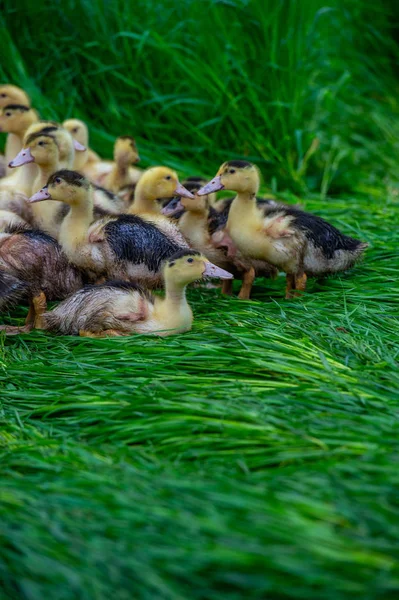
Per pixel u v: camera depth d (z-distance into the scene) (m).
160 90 14.52
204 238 9.80
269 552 4.97
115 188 12.26
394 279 9.55
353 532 5.14
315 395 6.74
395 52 18.77
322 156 14.69
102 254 9.14
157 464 6.02
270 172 13.88
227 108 14.01
